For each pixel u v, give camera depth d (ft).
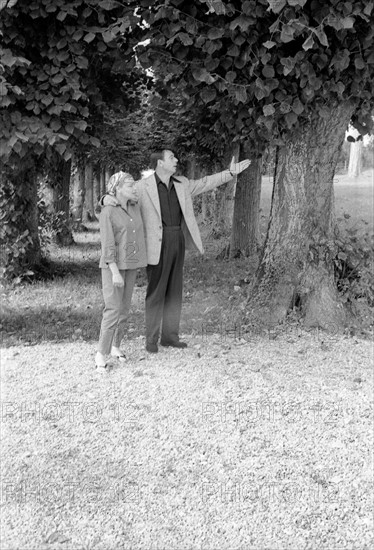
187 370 18.35
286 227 23.65
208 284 34.91
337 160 23.21
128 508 10.44
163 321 20.61
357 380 17.37
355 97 20.57
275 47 19.02
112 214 17.47
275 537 9.58
